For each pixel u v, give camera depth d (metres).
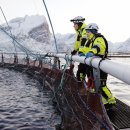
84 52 5.85
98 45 4.65
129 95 11.00
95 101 4.14
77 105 4.70
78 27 6.55
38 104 9.08
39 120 7.13
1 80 15.83
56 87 8.00
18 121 7.07
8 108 8.51
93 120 3.84
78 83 5.32
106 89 5.05
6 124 6.81
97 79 4.17
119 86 14.88
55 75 9.57
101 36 4.81
